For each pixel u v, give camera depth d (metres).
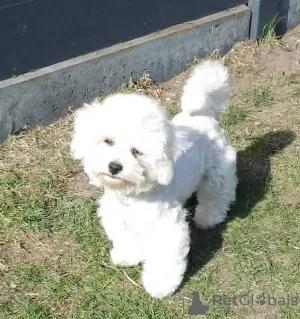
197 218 1.37
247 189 1.47
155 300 1.21
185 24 1.85
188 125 1.27
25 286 1.25
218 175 1.32
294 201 1.44
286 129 1.66
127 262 1.28
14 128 1.62
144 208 1.15
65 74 1.65
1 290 1.24
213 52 1.92
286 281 1.25
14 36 1.56
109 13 1.70
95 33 1.70
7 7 1.52
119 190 1.11
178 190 1.18
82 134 1.11
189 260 1.29
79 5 1.63
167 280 1.20
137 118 1.06
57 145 1.60
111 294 1.23
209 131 1.29
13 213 1.39
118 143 1.07
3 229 1.37
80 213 1.40
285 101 1.77
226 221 1.39
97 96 1.74
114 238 1.26
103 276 1.26
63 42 1.65
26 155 1.56
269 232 1.36
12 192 1.45
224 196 1.35
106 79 1.74
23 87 1.59
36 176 1.50
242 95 1.79
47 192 1.46
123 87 1.78
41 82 1.62
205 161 1.29
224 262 1.29
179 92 1.80
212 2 1.88
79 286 1.25
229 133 1.64
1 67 1.57
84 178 1.50
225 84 1.30
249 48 1.95
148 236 1.18
